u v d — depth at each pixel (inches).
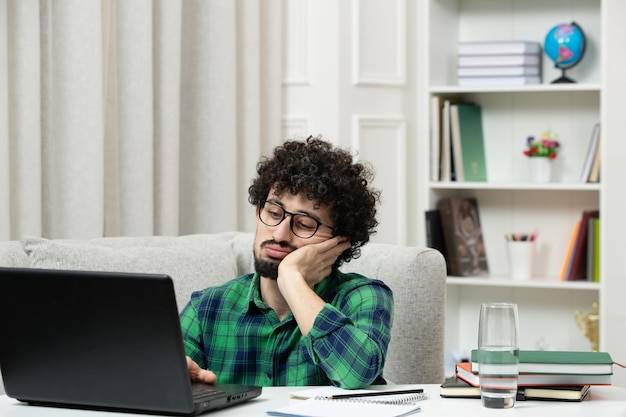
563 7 170.1
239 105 161.2
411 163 177.9
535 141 168.4
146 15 138.5
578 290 171.3
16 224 123.8
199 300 86.3
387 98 173.6
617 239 156.9
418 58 177.5
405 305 100.3
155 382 64.4
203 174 154.7
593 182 159.0
